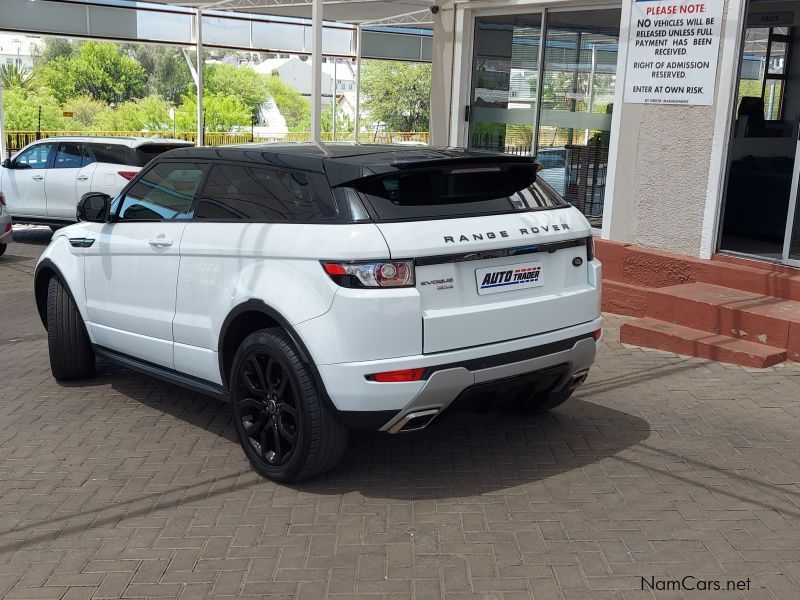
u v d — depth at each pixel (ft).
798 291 22.63
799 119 24.63
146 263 17.11
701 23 24.58
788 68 27.14
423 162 13.61
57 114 169.89
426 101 184.14
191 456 16.17
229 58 223.51
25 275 37.52
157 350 17.22
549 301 14.51
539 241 14.40
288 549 12.46
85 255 19.04
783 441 16.31
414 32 82.74
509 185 15.12
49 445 16.83
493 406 15.31
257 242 14.42
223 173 15.88
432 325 13.12
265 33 75.87
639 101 26.45
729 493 14.08
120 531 13.12
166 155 17.44
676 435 16.70
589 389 19.53
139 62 194.80
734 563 11.82
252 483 14.87
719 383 19.71
